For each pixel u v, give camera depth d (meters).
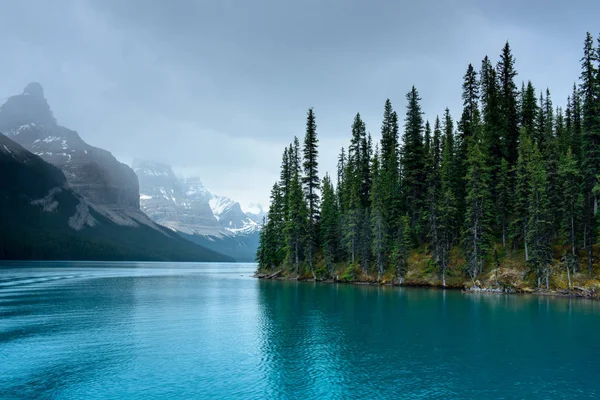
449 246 68.62
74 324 36.19
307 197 88.62
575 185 59.97
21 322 37.28
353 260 78.94
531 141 69.69
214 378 21.52
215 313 42.28
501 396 19.17
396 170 85.56
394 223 76.50
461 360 24.78
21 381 20.97
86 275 112.44
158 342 29.33
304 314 41.34
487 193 65.25
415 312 42.06
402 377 21.75
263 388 20.09
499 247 66.56
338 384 20.67
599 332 32.41
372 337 30.84
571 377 21.75
